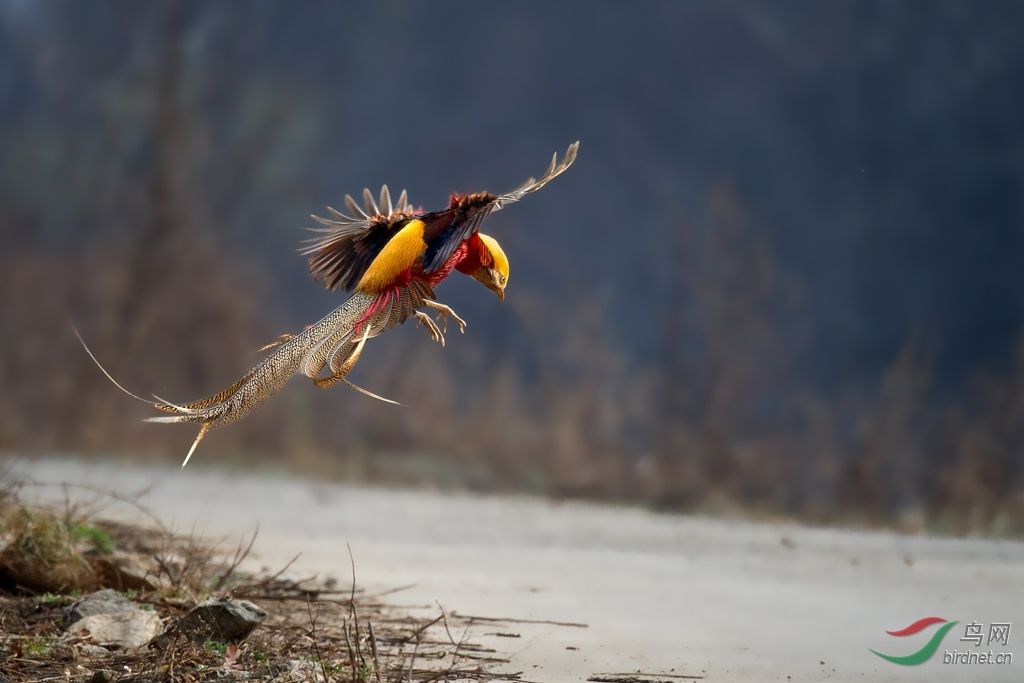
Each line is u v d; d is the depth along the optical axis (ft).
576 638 39.86
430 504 90.17
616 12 241.35
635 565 58.23
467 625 41.50
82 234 191.83
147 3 205.67
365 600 45.27
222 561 50.83
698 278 134.31
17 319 144.66
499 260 26.84
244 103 211.20
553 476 112.98
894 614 45.16
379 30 249.34
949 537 74.28
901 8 215.72
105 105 202.69
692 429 115.65
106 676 31.14
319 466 120.78
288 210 212.84
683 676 34.68
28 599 39.68
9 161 201.26
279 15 234.58
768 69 228.22
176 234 154.40
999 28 208.13
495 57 249.96
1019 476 102.12
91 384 136.26
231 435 128.57
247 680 31.71
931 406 195.00
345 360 24.71
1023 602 47.80
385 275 25.12
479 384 163.73
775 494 107.76
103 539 46.34
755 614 45.09
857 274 214.07
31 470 92.43
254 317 152.87
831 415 118.11
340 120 241.35
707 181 229.66
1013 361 187.73
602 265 233.35
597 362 132.98
